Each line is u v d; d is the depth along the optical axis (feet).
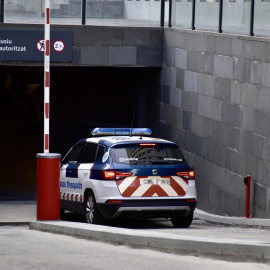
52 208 78.84
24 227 87.40
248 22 99.35
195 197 85.05
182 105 122.72
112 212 82.38
